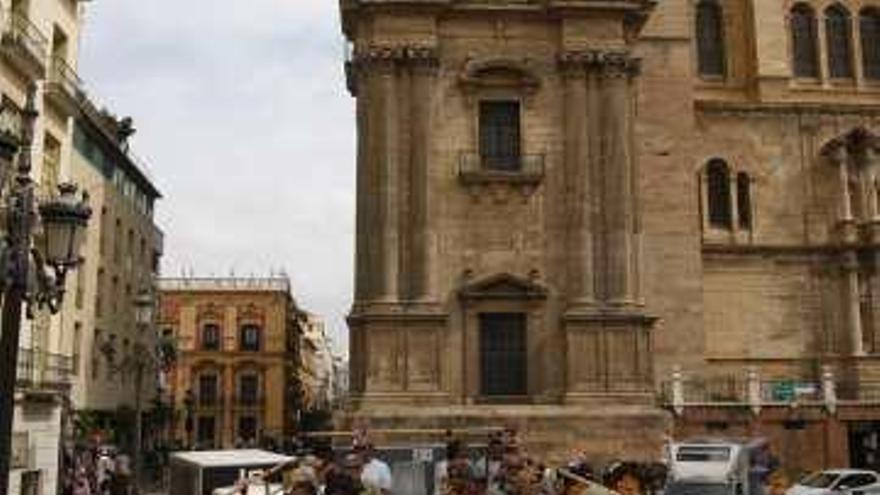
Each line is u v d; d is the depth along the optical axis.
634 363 46.25
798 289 59.41
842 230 59.47
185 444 88.75
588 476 22.52
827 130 61.16
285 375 107.88
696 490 27.70
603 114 48.16
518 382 46.62
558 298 47.19
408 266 46.50
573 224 47.31
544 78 48.69
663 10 54.72
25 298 15.12
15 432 35.91
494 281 46.72
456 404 45.91
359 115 48.09
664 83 54.09
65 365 42.09
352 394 46.16
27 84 36.16
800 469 49.06
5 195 18.56
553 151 48.22
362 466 18.47
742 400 50.75
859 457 49.81
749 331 58.59
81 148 55.91
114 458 45.31
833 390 52.62
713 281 58.91
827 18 65.25
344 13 48.66
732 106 60.66
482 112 48.53
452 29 48.59
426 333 45.84
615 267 46.84
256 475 20.16
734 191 60.03
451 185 47.69
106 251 61.59
